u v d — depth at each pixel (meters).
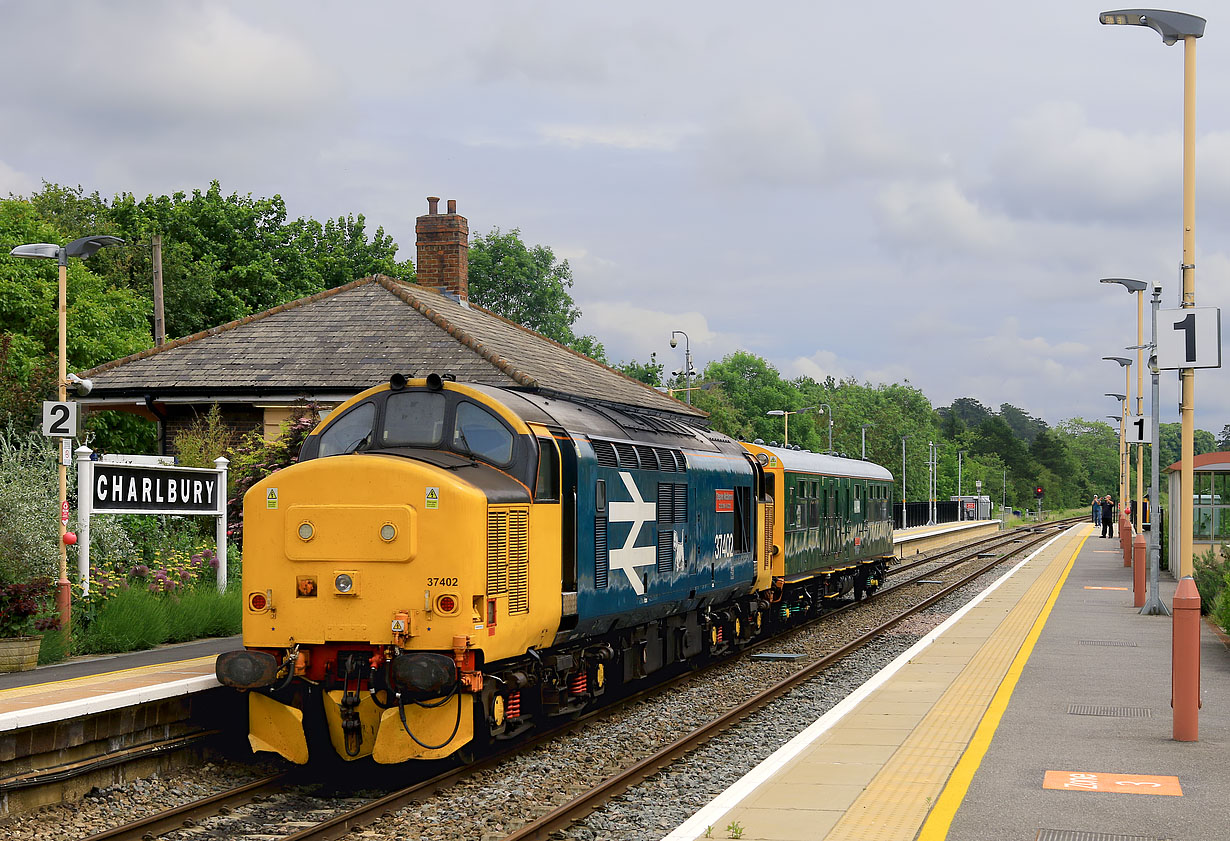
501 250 76.50
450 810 9.29
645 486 13.70
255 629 10.09
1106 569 33.28
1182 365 15.38
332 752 11.13
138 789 9.67
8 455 16.14
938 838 7.05
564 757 11.13
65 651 13.05
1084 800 7.95
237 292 46.53
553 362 26.45
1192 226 18.05
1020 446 167.75
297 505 10.02
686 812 9.11
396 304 24.59
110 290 37.16
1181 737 9.89
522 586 10.55
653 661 14.97
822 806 7.83
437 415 11.05
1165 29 18.03
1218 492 27.58
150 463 16.53
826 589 25.61
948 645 16.33
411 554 9.70
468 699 9.88
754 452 20.39
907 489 124.81
